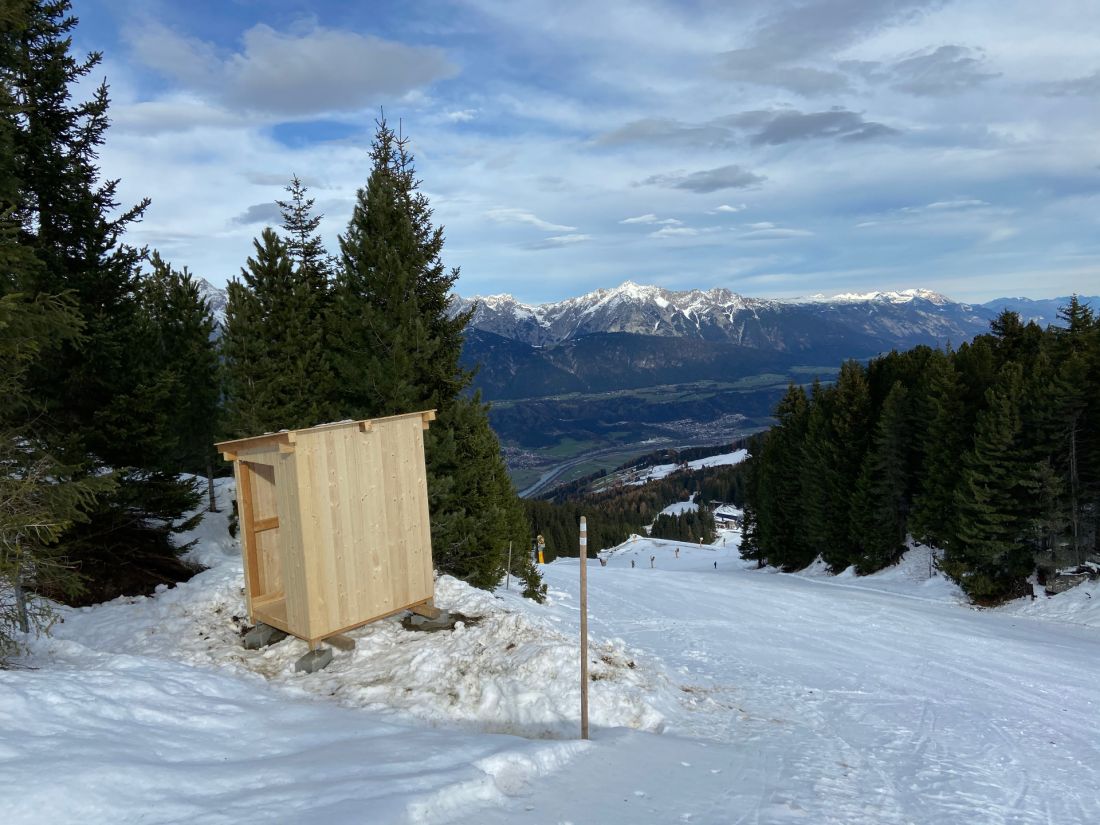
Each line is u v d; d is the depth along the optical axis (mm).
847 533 39906
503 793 5410
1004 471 26891
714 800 5949
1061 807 6941
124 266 12508
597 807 5395
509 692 8219
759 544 55125
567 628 14117
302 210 23703
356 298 16578
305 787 4914
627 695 8570
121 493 12031
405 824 4461
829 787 6805
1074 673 14430
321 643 9742
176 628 10398
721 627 18516
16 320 8070
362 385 15477
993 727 10062
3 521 7645
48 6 11695
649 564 77312
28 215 11641
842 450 40688
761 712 10016
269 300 19719
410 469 10695
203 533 17375
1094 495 26578
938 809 6566
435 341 16109
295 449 9062
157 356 15477
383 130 18516
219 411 19891
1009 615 24516
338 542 9555
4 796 4027
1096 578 25250
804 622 20016
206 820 4215
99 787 4410
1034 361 34188
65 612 11398
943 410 32594
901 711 10656
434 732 6863
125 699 6363
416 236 17484
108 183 12484
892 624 19969
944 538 30609
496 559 18266
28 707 5512
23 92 11203
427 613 10672
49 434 11078
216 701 7090
